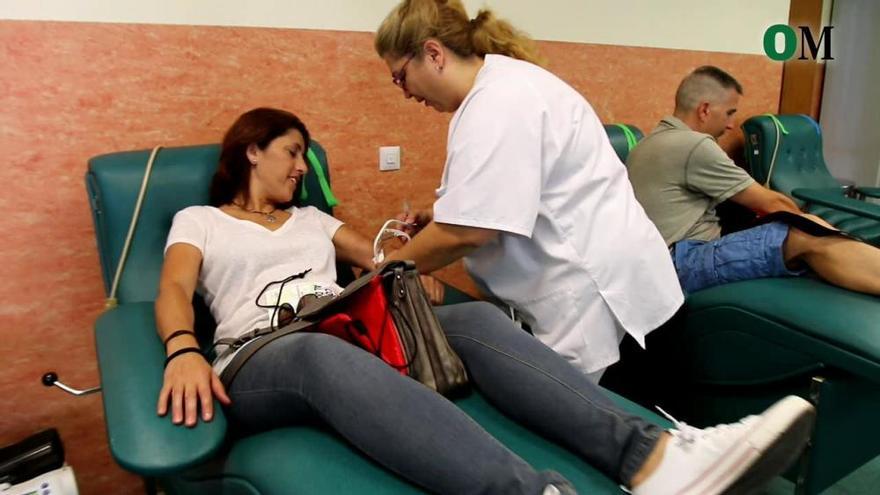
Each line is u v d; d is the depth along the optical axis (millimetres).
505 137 1168
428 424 903
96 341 1164
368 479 917
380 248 1443
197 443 877
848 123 3689
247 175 1494
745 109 3170
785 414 922
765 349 1549
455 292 1545
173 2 1612
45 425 1630
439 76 1310
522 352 1110
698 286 1742
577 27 2434
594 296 1331
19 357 1574
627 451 964
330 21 1854
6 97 1457
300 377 998
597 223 1319
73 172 1566
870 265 1501
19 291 1550
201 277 1379
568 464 1011
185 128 1694
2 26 1427
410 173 2133
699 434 957
